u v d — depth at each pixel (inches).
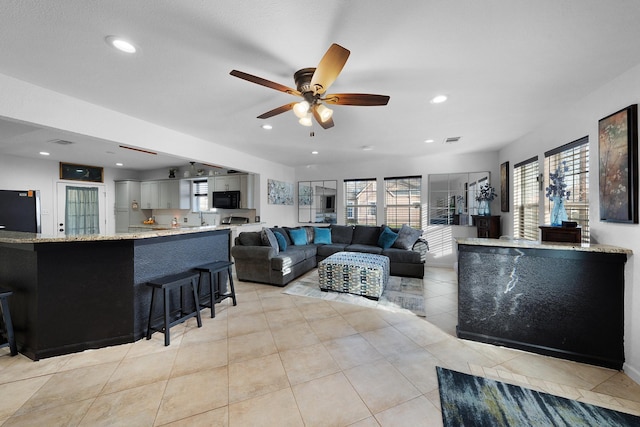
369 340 94.8
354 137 151.4
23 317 87.4
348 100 76.4
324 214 250.4
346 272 141.9
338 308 124.4
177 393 67.8
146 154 189.6
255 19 56.8
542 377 74.9
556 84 86.3
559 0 51.2
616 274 78.8
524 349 88.4
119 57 71.5
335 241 225.1
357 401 65.2
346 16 55.7
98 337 90.3
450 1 51.4
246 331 101.8
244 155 193.2
